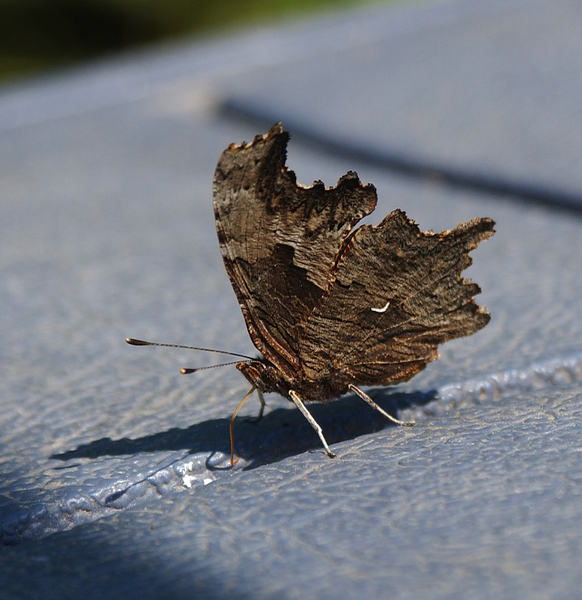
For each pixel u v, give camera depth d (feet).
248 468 1.50
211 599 1.41
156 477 1.49
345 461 1.48
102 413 1.54
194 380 1.57
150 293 1.67
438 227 1.71
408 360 1.53
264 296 1.51
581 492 1.44
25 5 5.71
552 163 1.75
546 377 1.54
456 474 1.46
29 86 2.95
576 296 1.61
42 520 1.47
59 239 1.76
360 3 5.52
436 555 1.42
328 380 1.53
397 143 1.89
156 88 2.71
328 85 2.40
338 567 1.42
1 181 2.08
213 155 2.14
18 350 1.61
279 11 5.71
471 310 1.53
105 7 5.69
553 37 2.51
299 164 1.97
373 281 1.52
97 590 1.42
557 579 1.41
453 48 2.56
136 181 2.03
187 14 5.78
